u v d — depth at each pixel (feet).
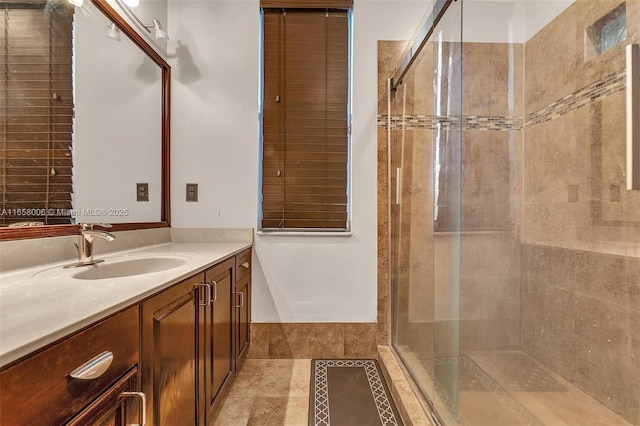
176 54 6.62
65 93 4.11
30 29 3.62
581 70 5.05
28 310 2.05
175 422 3.19
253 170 6.67
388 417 4.76
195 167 6.64
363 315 6.72
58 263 3.83
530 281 6.03
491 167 6.23
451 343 5.49
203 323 3.92
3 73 3.31
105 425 2.15
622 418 4.35
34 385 1.61
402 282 6.41
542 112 5.84
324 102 6.84
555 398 5.02
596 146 4.79
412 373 5.54
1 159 3.28
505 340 6.07
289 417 4.79
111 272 4.04
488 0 6.22
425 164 6.07
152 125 6.07
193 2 6.64
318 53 6.81
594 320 4.78
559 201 5.45
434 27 5.76
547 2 5.74
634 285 4.23
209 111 6.66
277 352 6.64
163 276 3.12
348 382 5.72
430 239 5.81
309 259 6.68
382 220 6.72
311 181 6.87
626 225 4.35
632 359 4.24
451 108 5.85
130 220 5.43
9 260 3.27
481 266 6.06
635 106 4.27
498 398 4.99
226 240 6.60
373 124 6.70
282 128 6.82
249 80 6.68
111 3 4.94
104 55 4.81
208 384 4.09
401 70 6.41
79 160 4.32
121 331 2.33
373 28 6.67
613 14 4.56
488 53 6.24
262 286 6.65
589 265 4.88
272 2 6.61
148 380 2.70
